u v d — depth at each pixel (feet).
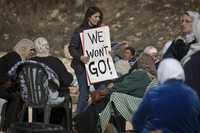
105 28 85.66
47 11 177.99
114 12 173.58
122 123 78.23
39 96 78.23
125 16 170.71
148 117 56.49
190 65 64.08
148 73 78.23
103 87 87.35
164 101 55.67
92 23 86.17
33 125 63.93
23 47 81.92
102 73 85.76
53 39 164.66
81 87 86.22
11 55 81.15
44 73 78.07
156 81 77.05
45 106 78.59
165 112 55.42
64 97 79.71
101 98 79.30
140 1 176.14
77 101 88.74
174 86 56.24
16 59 80.94
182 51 67.87
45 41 79.71
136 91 77.20
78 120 79.41
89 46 85.76
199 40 66.44
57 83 78.69
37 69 77.97
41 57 79.36
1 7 179.42
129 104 76.79
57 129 62.39
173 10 169.27
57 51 157.17
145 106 56.65
